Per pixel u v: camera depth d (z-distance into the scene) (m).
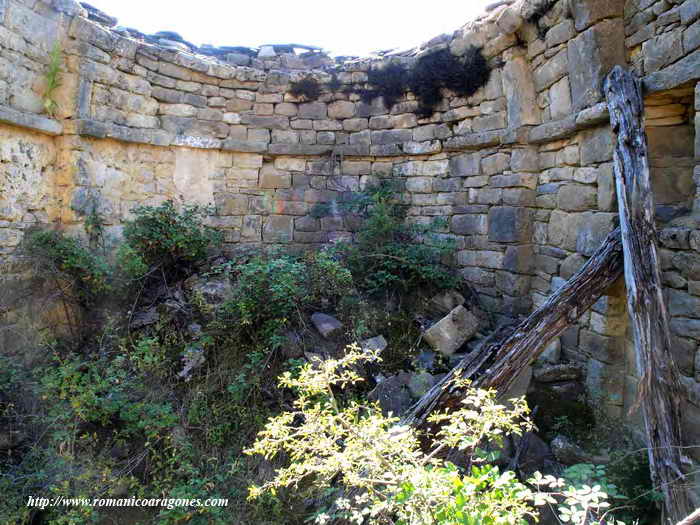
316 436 1.95
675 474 2.57
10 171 4.19
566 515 1.62
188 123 5.68
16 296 4.09
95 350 4.21
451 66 5.30
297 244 6.12
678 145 3.47
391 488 1.76
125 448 3.38
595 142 3.79
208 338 4.11
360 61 5.91
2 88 4.07
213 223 5.89
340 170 6.19
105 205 5.02
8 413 3.29
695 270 2.88
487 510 1.58
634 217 3.15
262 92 6.02
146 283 4.92
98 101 4.90
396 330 4.67
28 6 4.27
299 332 4.32
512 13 4.43
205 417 3.62
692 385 2.90
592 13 3.61
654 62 3.31
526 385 3.78
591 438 3.46
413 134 5.87
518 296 4.79
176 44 5.71
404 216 5.97
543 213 4.64
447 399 3.06
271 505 3.13
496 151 5.05
